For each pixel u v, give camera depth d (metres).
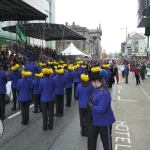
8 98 10.35
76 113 8.74
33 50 24.06
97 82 3.96
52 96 6.62
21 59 18.11
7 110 9.01
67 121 7.57
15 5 14.52
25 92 7.00
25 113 7.07
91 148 4.12
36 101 8.60
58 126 6.99
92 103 3.98
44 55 24.91
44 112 6.52
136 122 7.55
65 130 6.58
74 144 5.50
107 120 3.89
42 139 5.84
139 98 12.48
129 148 5.31
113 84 19.61
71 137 5.99
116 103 10.94
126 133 6.39
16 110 9.04
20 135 6.14
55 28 20.62
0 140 5.75
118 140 5.83
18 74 8.94
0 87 7.56
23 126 6.95
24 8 15.35
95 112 3.93
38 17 17.92
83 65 12.28
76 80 11.59
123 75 27.30
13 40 26.56
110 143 3.92
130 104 10.72
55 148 5.25
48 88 6.53
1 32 24.47
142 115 8.55
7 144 5.50
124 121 7.64
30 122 7.39
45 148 5.25
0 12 16.69
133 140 5.85
